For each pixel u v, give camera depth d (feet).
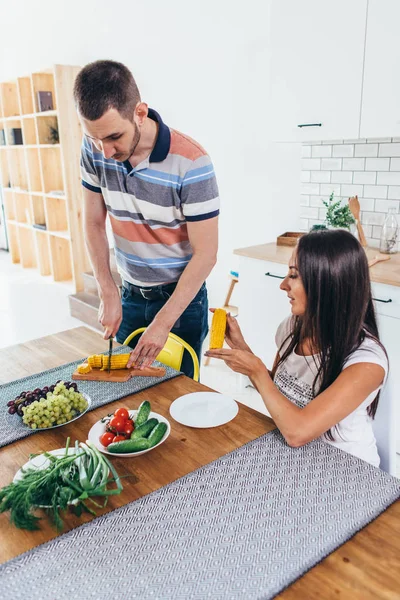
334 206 9.21
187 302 5.24
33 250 20.52
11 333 13.42
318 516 3.00
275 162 10.50
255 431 3.94
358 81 7.52
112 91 4.15
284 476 3.38
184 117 12.40
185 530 2.91
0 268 20.57
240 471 3.44
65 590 2.52
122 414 3.89
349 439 4.00
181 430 3.97
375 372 3.69
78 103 4.23
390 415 4.09
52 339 5.97
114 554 2.74
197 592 2.50
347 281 3.63
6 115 18.81
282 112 8.69
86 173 5.62
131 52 13.39
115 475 3.17
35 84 15.88
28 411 3.99
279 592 2.49
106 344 5.80
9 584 2.57
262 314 9.11
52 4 16.02
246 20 10.24
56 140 16.33
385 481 3.32
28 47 18.21
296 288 3.86
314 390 4.17
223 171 11.80
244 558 2.70
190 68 11.82
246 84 10.64
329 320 3.75
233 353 3.84
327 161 9.46
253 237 11.51
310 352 4.26
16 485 3.03
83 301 13.99
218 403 4.36
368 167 8.85
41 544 2.83
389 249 8.50
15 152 19.36
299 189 10.14
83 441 3.86
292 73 8.34
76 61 15.61
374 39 7.17
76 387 4.38
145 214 5.44
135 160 5.08
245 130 10.96
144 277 6.00
